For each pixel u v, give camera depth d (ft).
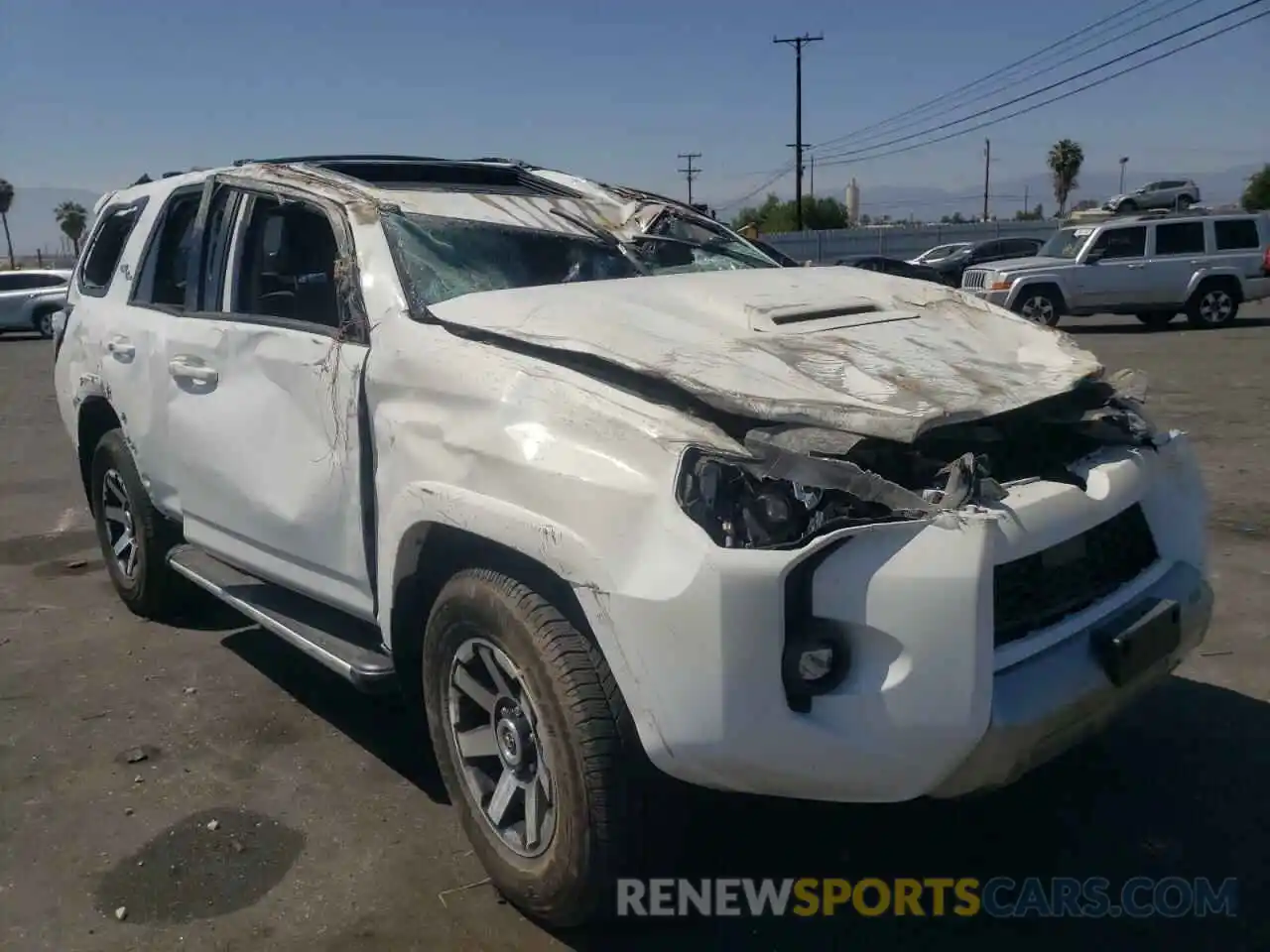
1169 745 12.93
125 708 14.76
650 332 10.10
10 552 22.72
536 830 9.65
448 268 12.02
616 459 8.69
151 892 10.61
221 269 14.15
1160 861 10.77
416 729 14.03
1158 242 63.62
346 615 13.12
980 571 8.10
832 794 8.30
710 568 8.01
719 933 9.83
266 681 15.58
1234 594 17.76
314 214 13.46
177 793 12.48
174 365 14.37
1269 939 9.63
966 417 9.22
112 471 17.66
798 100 150.00
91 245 18.76
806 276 12.91
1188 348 53.88
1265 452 28.27
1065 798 11.88
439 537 10.27
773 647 7.99
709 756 8.18
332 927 10.04
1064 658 8.85
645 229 14.46
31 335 95.66
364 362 11.13
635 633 8.30
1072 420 10.24
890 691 8.01
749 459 8.43
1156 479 10.45
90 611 18.78
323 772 12.94
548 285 12.09
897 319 11.64
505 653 9.45
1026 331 12.00
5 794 12.52
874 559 8.06
